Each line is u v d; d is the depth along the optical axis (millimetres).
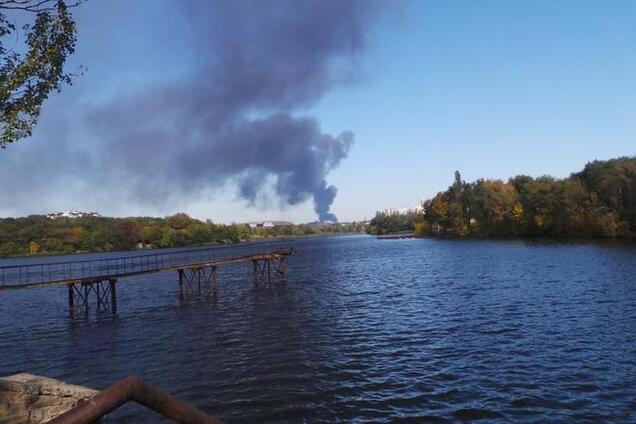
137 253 150250
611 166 106562
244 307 40531
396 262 81000
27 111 9797
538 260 65188
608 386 16625
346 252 124438
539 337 23719
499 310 31375
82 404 2461
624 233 98500
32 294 66188
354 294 44500
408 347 23438
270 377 19688
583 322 26391
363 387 17844
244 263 106375
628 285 38094
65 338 31875
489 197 143625
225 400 17266
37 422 7938
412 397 16562
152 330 32406
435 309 33625
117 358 24781
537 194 123875
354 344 24656
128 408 16344
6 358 26703
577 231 111312
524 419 14305
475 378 18156
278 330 29453
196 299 48562
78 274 82500
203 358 23469
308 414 15555
